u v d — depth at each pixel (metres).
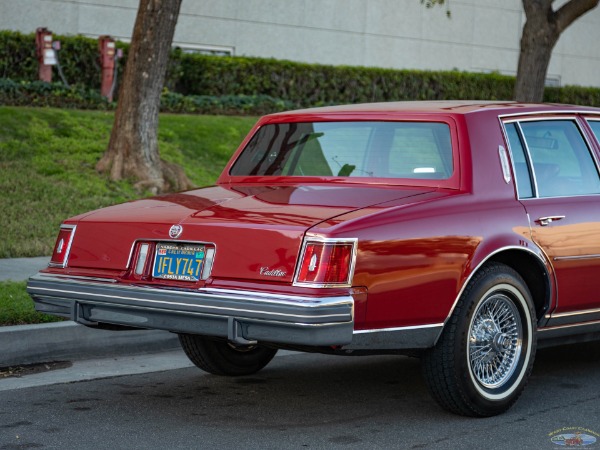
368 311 5.49
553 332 6.78
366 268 5.46
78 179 14.52
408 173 6.39
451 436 5.78
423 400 6.70
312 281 5.33
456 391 6.00
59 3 21.48
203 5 23.75
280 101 21.33
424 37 28.08
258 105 20.95
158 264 5.89
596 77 32.66
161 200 6.46
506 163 6.45
